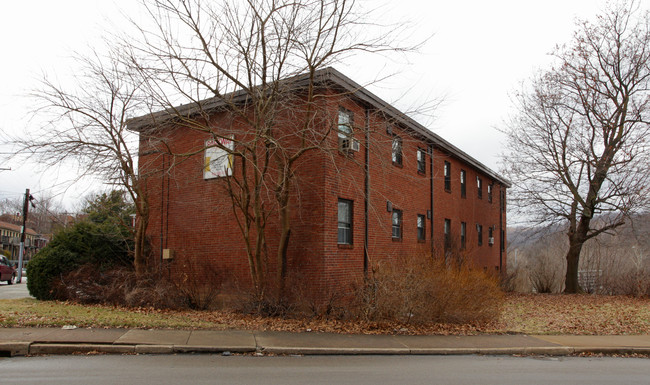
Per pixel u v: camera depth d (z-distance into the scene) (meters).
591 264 31.88
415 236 20.42
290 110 13.85
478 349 10.17
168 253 17.53
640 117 23.86
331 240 14.77
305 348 9.38
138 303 13.77
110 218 18.45
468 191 27.91
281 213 13.70
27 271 16.48
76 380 6.71
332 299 12.69
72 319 10.69
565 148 25.50
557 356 10.27
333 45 11.94
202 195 17.38
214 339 9.70
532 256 47.19
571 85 24.73
